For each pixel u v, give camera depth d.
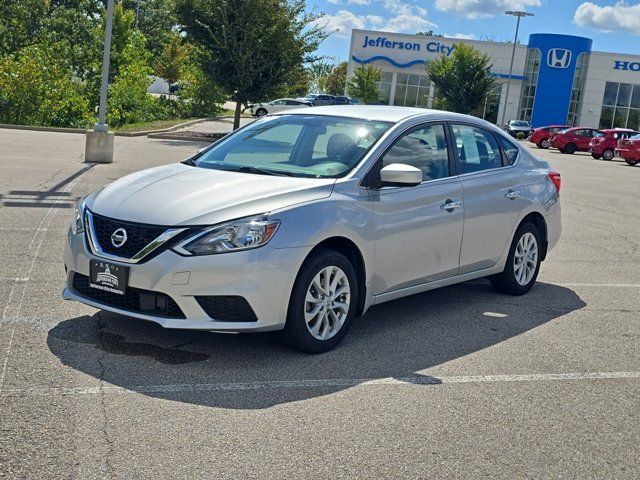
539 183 7.39
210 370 4.76
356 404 4.39
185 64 51.91
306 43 27.88
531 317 6.59
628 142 32.81
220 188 5.13
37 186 11.80
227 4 27.00
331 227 5.07
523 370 5.20
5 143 18.33
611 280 8.38
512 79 64.69
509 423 4.28
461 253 6.38
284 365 4.95
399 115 6.18
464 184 6.38
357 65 64.94
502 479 3.61
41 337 5.11
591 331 6.27
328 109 6.47
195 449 3.68
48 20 47.34
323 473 3.53
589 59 63.28
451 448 3.90
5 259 7.16
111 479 3.33
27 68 25.72
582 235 11.46
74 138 21.45
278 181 5.29
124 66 32.72
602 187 19.98
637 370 5.35
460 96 52.22
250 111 54.41
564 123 63.25
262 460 3.62
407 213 5.73
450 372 5.06
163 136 26.08
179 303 4.65
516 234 7.14
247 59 27.25
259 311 4.75
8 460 3.43
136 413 4.05
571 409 4.55
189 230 4.71
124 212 4.93
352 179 5.42
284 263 4.80
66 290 5.23
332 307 5.23
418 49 64.31
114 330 5.37
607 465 3.84
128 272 4.77
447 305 6.84
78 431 3.78
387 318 6.30
